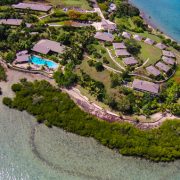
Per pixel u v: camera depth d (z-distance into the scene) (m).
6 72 138.62
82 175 100.31
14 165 100.06
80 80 135.75
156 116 125.50
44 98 124.44
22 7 185.75
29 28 165.00
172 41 181.00
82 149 108.69
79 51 149.38
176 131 118.69
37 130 113.69
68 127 114.44
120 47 156.75
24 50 150.38
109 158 107.12
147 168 105.94
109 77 139.88
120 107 123.75
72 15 183.25
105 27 178.00
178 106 128.38
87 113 121.25
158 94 132.88
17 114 119.06
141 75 142.88
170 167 107.56
